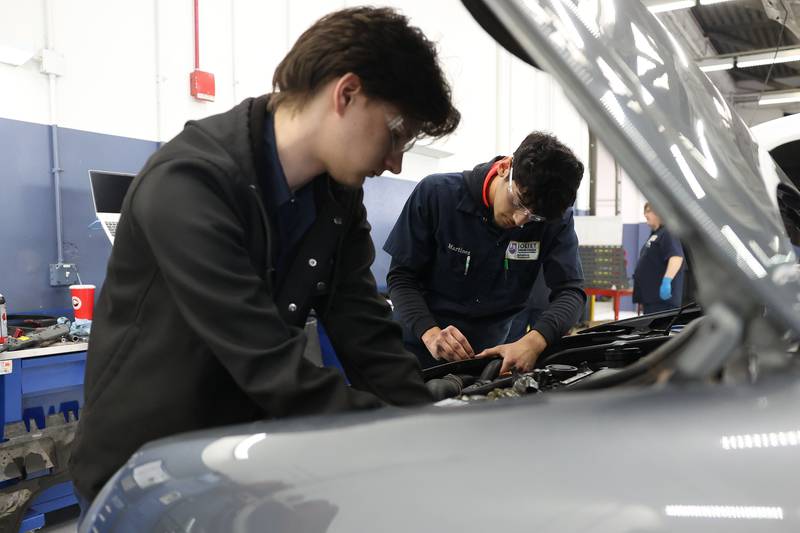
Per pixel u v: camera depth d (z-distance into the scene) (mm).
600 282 5602
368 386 968
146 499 521
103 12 2980
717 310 443
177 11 3299
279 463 479
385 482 440
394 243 1707
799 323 429
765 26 6133
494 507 405
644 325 1519
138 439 724
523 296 1767
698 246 462
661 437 397
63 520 2438
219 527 477
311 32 693
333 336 989
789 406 392
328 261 878
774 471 365
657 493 377
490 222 1603
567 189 1229
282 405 604
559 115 6922
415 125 697
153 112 3213
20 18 2695
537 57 479
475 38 5438
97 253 2969
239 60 3645
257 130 752
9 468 2080
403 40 657
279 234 815
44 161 2783
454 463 430
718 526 359
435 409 484
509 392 1021
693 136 530
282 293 845
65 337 2326
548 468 406
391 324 996
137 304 715
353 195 924
